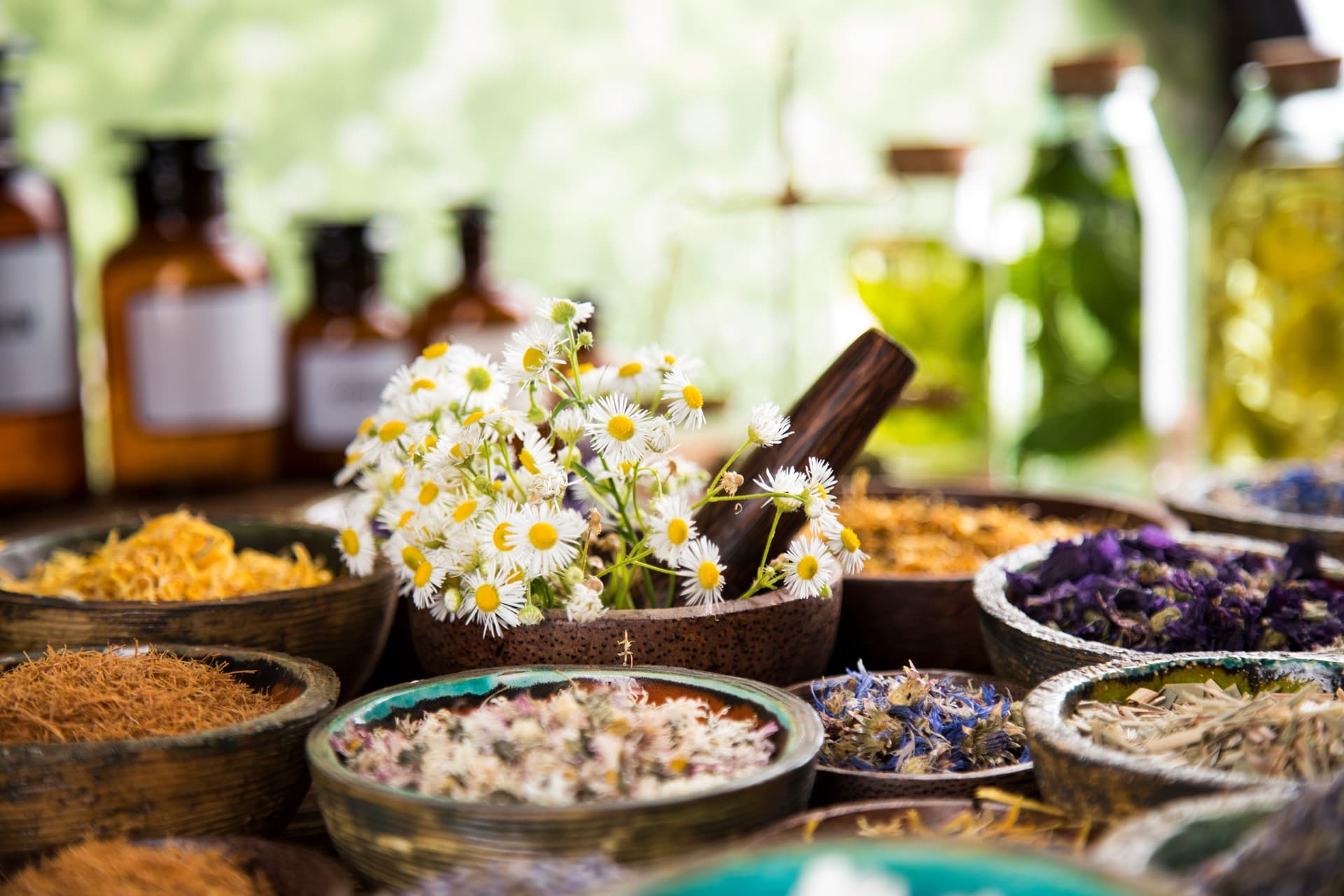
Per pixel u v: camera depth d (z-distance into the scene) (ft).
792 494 2.86
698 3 5.56
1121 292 4.65
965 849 2.30
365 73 5.06
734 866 2.29
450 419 2.89
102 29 4.60
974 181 4.40
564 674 2.72
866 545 3.27
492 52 5.26
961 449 4.39
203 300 3.87
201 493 3.93
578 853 2.47
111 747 2.58
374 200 5.13
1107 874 2.26
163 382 3.86
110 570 3.00
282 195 4.96
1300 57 4.50
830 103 5.79
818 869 2.26
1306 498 3.54
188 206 3.90
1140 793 2.48
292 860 2.49
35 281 3.76
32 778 2.57
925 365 4.36
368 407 4.16
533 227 5.41
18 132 4.10
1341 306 4.43
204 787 2.61
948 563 3.20
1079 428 4.67
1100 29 6.30
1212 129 6.52
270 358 3.97
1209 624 2.88
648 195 5.55
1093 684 2.69
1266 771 2.54
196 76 4.77
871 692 2.85
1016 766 2.68
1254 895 2.32
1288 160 4.48
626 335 5.56
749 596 2.87
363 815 2.51
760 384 5.61
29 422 3.77
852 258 4.45
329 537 3.17
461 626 2.83
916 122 5.96
